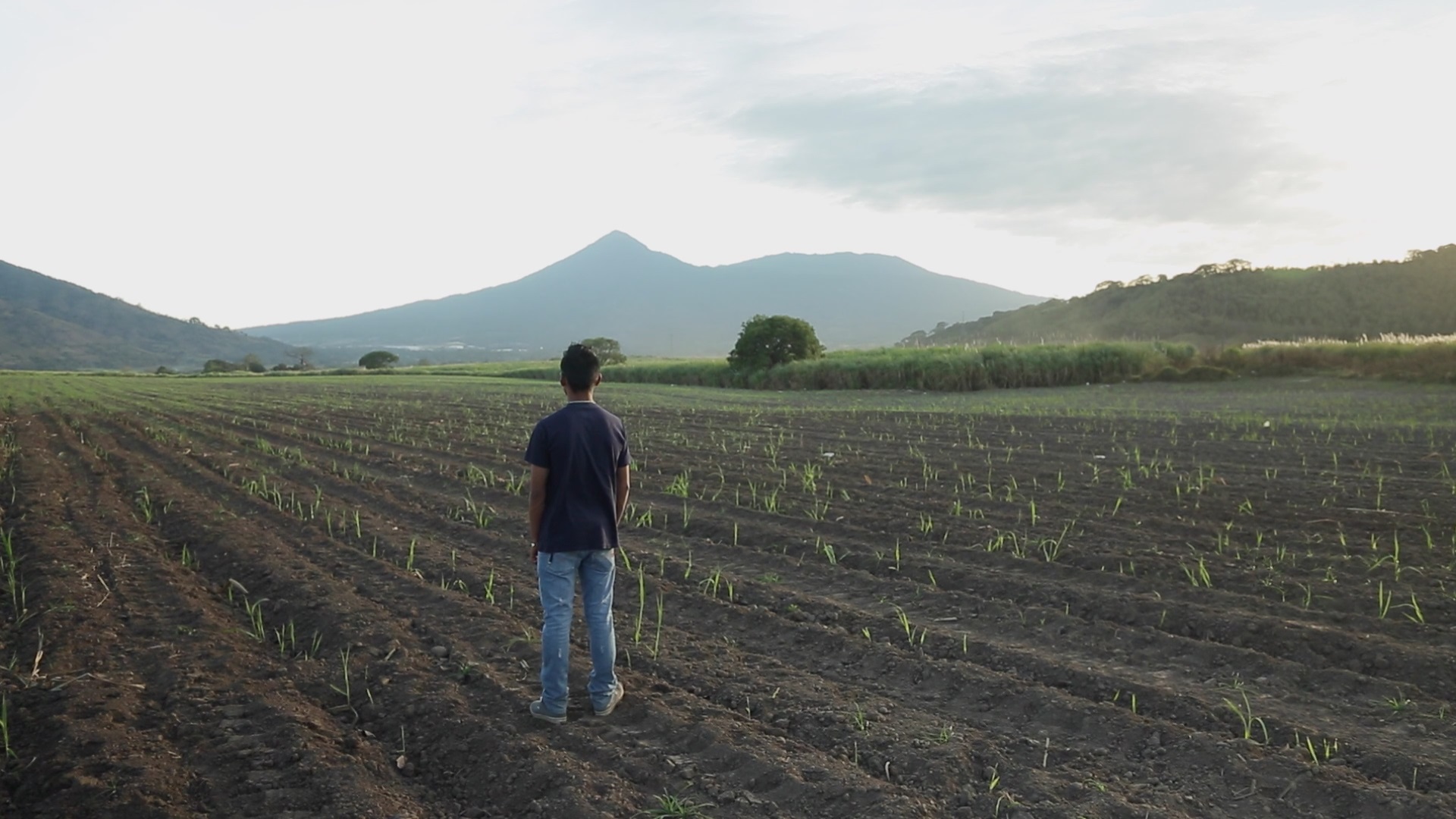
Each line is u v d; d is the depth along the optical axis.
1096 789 4.10
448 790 4.27
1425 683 5.21
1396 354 29.50
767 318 38.97
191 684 5.24
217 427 19.81
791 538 8.78
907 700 5.19
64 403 26.56
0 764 4.38
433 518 10.02
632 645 6.05
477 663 5.64
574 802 4.00
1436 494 10.25
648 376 44.00
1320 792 4.03
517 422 21.59
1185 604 6.51
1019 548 8.31
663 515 10.09
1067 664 5.55
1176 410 21.23
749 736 4.64
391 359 106.88
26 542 8.35
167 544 8.70
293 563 7.88
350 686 5.36
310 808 3.99
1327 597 6.68
